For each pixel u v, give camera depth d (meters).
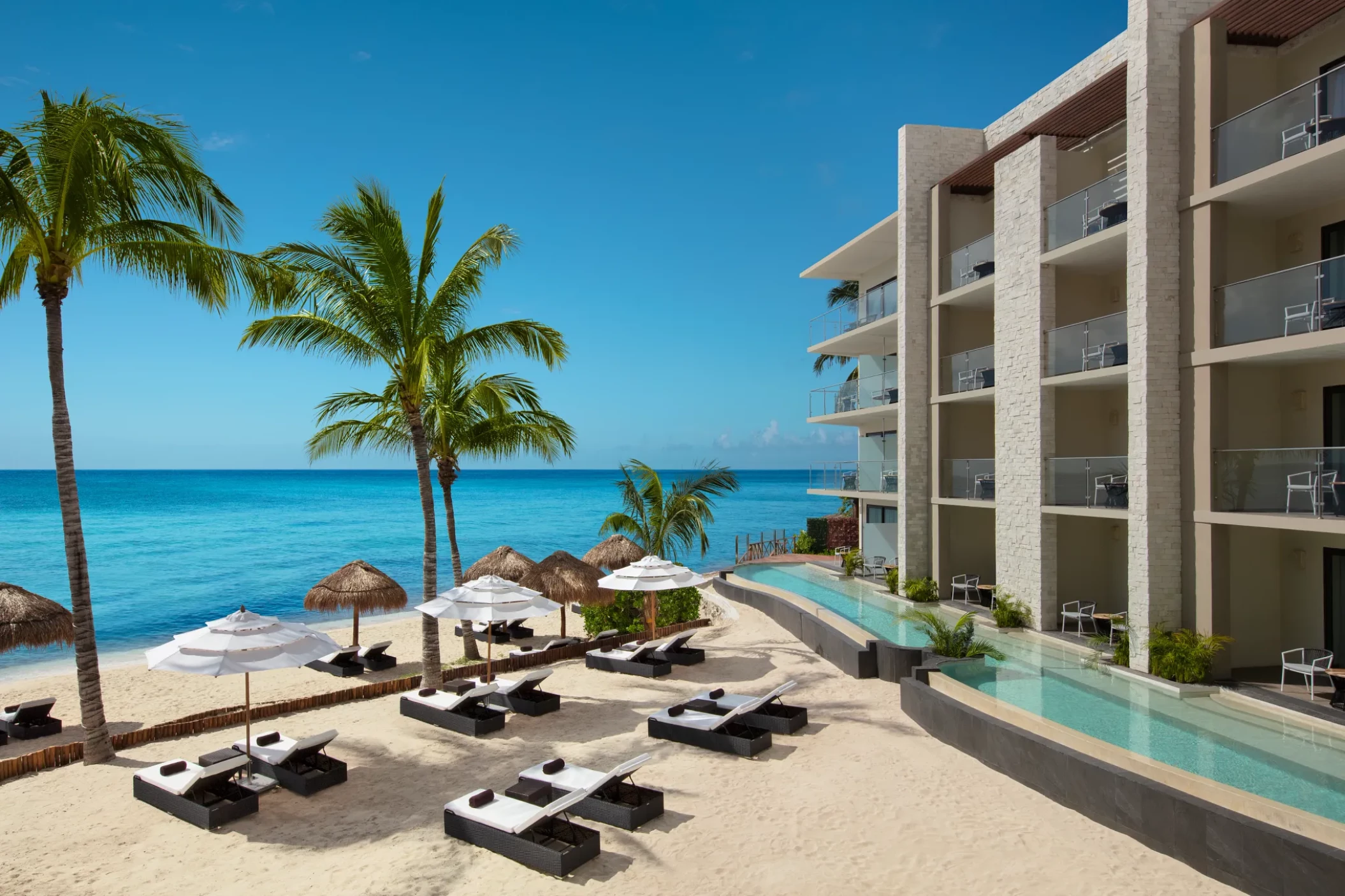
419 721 12.15
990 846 7.59
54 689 16.84
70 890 7.11
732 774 9.61
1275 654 13.08
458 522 65.88
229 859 7.64
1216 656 12.13
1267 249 13.12
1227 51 13.08
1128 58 13.26
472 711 12.06
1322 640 12.48
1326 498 10.95
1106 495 15.07
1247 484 11.94
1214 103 12.38
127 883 7.22
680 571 15.73
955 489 20.02
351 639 22.55
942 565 20.20
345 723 12.17
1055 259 15.89
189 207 11.21
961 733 10.27
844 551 34.34
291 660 9.12
